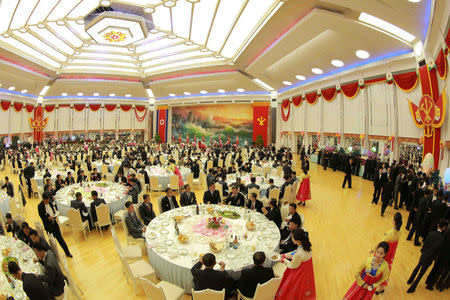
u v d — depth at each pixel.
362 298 3.80
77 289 4.95
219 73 21.77
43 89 26.16
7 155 19.31
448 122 8.52
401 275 5.45
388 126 12.87
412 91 11.48
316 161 19.36
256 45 14.32
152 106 32.56
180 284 4.70
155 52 18.27
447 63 8.03
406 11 7.87
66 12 12.11
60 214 8.38
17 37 14.96
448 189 7.93
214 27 13.36
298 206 9.76
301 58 15.78
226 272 4.20
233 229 5.93
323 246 6.72
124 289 5.07
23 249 5.06
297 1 9.48
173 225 6.12
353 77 14.77
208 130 30.31
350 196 11.04
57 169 13.52
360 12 9.27
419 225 6.63
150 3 11.38
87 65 21.41
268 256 4.88
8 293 3.89
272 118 26.50
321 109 18.64
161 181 12.09
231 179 11.13
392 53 11.54
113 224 8.29
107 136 31.77
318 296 4.79
